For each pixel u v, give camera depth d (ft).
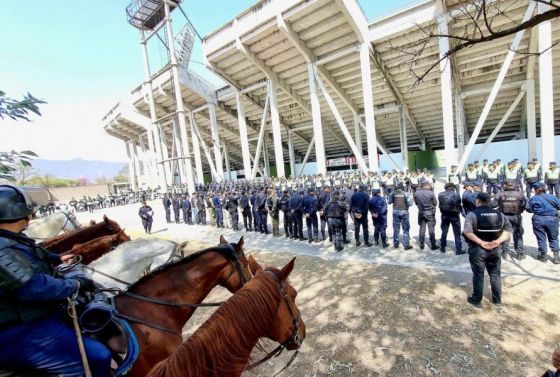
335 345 13.58
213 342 5.28
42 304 5.46
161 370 4.90
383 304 16.66
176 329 8.39
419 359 12.12
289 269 6.92
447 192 22.91
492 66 59.77
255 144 120.26
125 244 12.45
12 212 5.28
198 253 9.29
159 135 93.04
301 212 32.94
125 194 122.83
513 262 20.30
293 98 79.15
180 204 57.21
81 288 6.70
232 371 5.38
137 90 101.30
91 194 152.25
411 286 18.42
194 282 8.92
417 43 12.25
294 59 67.41
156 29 81.10
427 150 94.02
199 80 86.02
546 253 20.40
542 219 19.62
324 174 63.87
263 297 6.15
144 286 8.53
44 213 86.28
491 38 9.13
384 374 11.51
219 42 66.69
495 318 14.32
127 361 6.31
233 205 43.83
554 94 63.57
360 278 20.53
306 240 33.24
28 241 5.62
